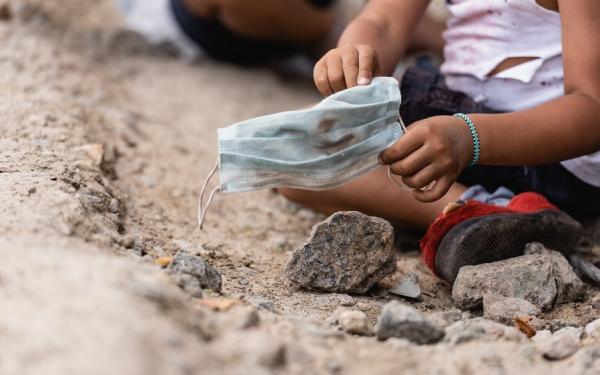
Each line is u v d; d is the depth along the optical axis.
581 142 2.20
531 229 2.33
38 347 1.38
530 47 2.53
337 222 2.22
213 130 3.80
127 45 4.66
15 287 1.58
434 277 2.47
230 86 4.45
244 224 2.82
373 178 2.58
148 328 1.49
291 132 2.03
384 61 2.57
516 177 2.66
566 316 2.20
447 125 2.08
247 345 1.61
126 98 3.98
